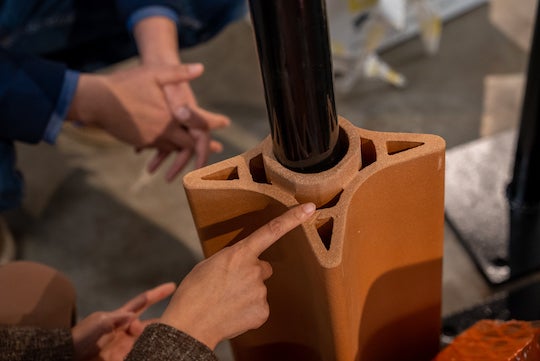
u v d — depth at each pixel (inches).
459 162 59.5
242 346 35.3
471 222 55.2
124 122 45.6
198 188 26.4
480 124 64.2
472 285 52.8
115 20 54.8
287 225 24.5
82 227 62.6
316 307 29.1
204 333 25.2
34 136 44.8
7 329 33.0
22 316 36.3
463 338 32.6
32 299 37.1
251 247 25.2
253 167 27.9
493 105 65.7
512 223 54.6
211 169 27.0
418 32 72.8
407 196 27.7
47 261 60.4
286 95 23.8
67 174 67.1
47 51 55.4
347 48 66.9
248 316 26.1
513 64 69.2
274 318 33.0
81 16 53.9
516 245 53.2
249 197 26.6
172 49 49.3
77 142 69.7
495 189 56.9
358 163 26.1
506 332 32.0
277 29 22.2
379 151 26.4
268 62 23.2
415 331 36.1
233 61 75.5
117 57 58.9
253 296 25.8
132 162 67.3
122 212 63.2
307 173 25.8
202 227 28.5
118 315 37.9
